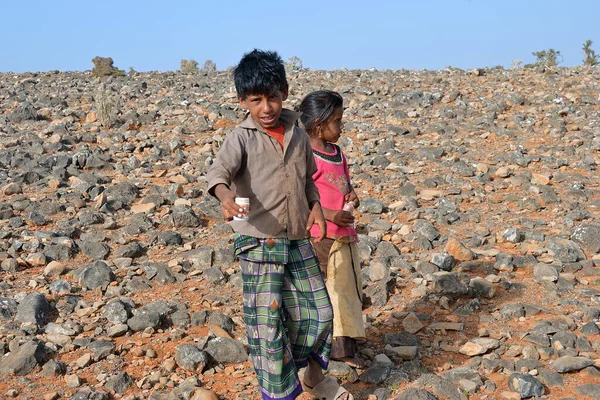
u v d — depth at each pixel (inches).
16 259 210.7
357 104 437.4
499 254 213.9
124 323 174.6
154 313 175.5
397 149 347.3
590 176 304.2
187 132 378.3
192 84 534.6
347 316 151.5
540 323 171.6
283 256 122.5
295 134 125.3
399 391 144.9
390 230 245.4
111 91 493.0
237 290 198.8
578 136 357.4
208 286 200.7
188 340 167.8
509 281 202.4
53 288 192.7
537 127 378.3
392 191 289.4
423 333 172.9
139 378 150.3
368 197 277.0
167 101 450.0
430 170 316.8
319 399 136.6
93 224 245.8
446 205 267.7
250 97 120.2
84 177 294.2
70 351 161.0
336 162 150.9
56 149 334.6
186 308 185.3
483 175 306.0
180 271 209.6
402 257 220.5
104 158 322.7
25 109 398.9
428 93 451.2
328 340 128.5
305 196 126.4
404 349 160.2
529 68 591.2
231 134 122.2
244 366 156.9
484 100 436.5
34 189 280.7
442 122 393.7
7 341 162.6
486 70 578.6
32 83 541.0
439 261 210.5
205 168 316.2
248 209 114.1
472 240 231.9
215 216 258.1
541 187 285.4
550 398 141.2
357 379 150.4
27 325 170.4
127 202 269.3
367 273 204.5
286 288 126.1
